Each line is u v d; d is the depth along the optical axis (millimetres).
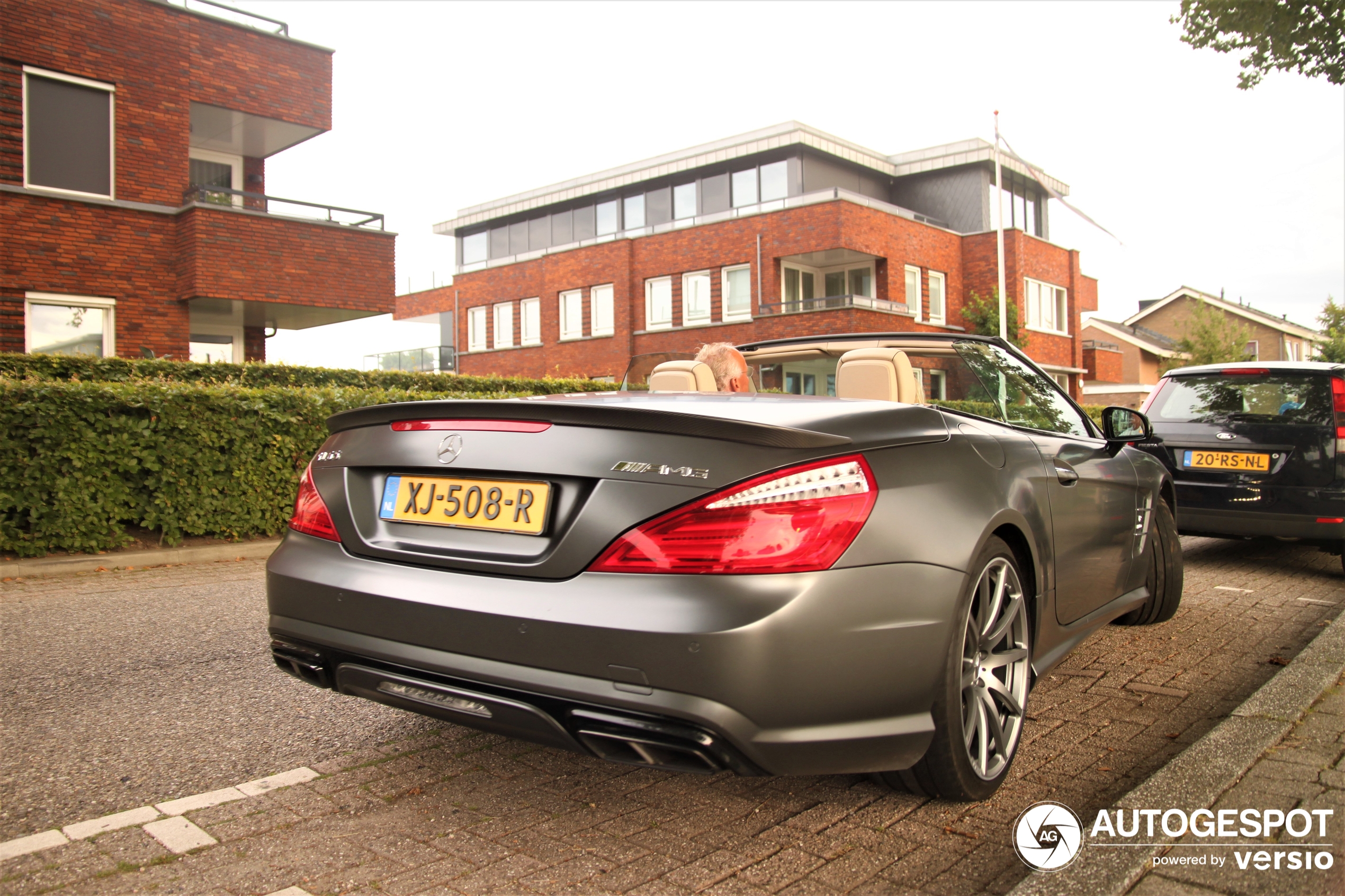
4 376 6863
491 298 33812
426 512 2338
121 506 7211
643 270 28484
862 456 2139
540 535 2119
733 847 2279
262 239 14141
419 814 2482
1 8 12641
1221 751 2646
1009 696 2629
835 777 2730
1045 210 32688
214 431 7578
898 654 2090
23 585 6152
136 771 2816
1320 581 6230
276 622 2498
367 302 15203
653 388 3703
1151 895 1895
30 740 3098
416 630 2182
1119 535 3789
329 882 2100
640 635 1901
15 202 12578
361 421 2559
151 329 13789
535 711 2025
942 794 2424
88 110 13453
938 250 27375
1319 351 47656
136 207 13586
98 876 2119
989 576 2523
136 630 4773
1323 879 1933
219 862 2195
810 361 3879
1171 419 6875
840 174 29438
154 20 14031
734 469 1981
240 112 15109
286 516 8062
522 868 2164
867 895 2043
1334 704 3107
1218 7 9508
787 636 1915
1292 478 6246
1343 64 9141
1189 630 4727
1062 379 31656
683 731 1890
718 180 29672
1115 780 2729
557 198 33219
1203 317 42531
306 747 3035
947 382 3393
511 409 2205
